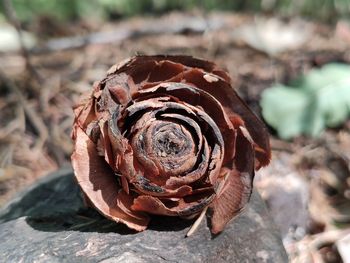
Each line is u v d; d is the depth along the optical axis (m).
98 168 0.18
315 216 0.26
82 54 0.37
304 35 0.40
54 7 0.50
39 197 0.21
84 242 0.18
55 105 0.32
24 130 0.31
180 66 0.18
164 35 0.41
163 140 0.17
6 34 0.38
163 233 0.18
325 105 0.30
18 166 0.29
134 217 0.18
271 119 0.30
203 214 0.18
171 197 0.18
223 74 0.19
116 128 0.17
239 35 0.39
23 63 0.36
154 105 0.17
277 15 0.48
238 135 0.18
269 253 0.19
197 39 0.40
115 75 0.18
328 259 0.24
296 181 0.26
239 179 0.18
